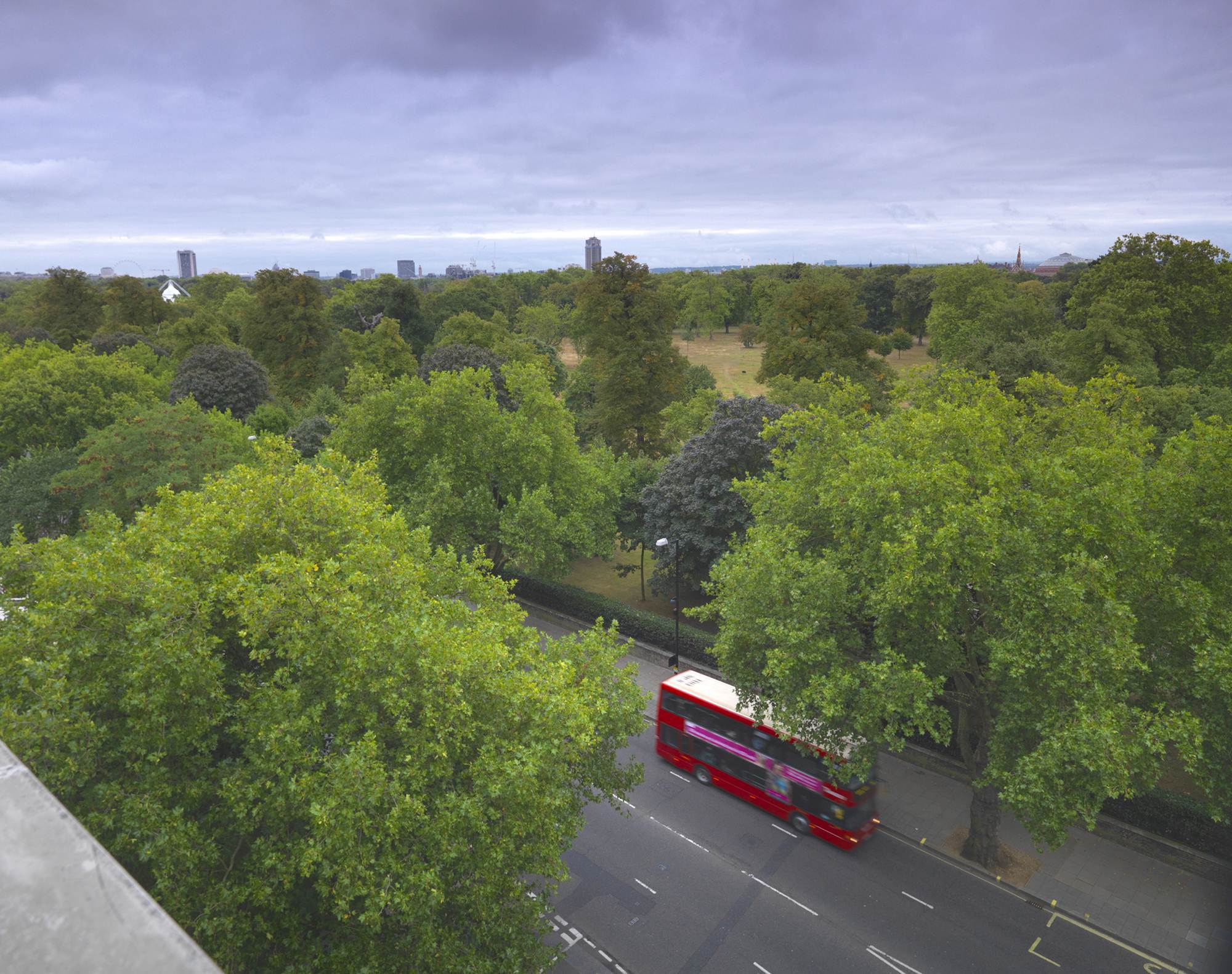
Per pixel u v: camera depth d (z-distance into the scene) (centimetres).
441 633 1642
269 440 2392
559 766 1684
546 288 19925
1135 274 6069
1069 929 2180
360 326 10138
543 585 4525
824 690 2073
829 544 2695
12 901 179
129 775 1515
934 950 2100
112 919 178
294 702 1512
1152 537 1961
